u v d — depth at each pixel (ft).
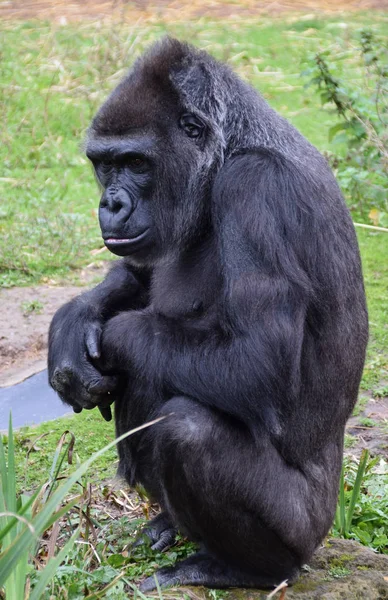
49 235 61.41
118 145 28.94
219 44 98.22
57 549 30.89
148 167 29.12
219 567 28.91
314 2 117.91
